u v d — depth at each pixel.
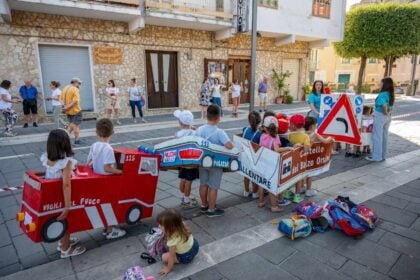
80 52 11.34
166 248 2.83
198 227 3.50
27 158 6.45
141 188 3.26
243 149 4.20
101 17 11.16
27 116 9.89
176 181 5.10
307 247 3.09
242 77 16.38
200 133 3.63
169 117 12.41
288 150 3.72
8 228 3.53
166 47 13.14
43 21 10.36
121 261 2.87
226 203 4.21
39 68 10.53
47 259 2.93
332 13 17.27
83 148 7.29
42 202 2.59
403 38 19.34
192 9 12.10
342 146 7.52
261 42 16.36
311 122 4.21
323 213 3.54
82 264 2.83
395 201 4.17
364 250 3.03
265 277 2.63
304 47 18.39
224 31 13.80
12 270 2.75
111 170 3.03
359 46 20.86
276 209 3.86
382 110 5.82
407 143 7.77
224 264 2.81
